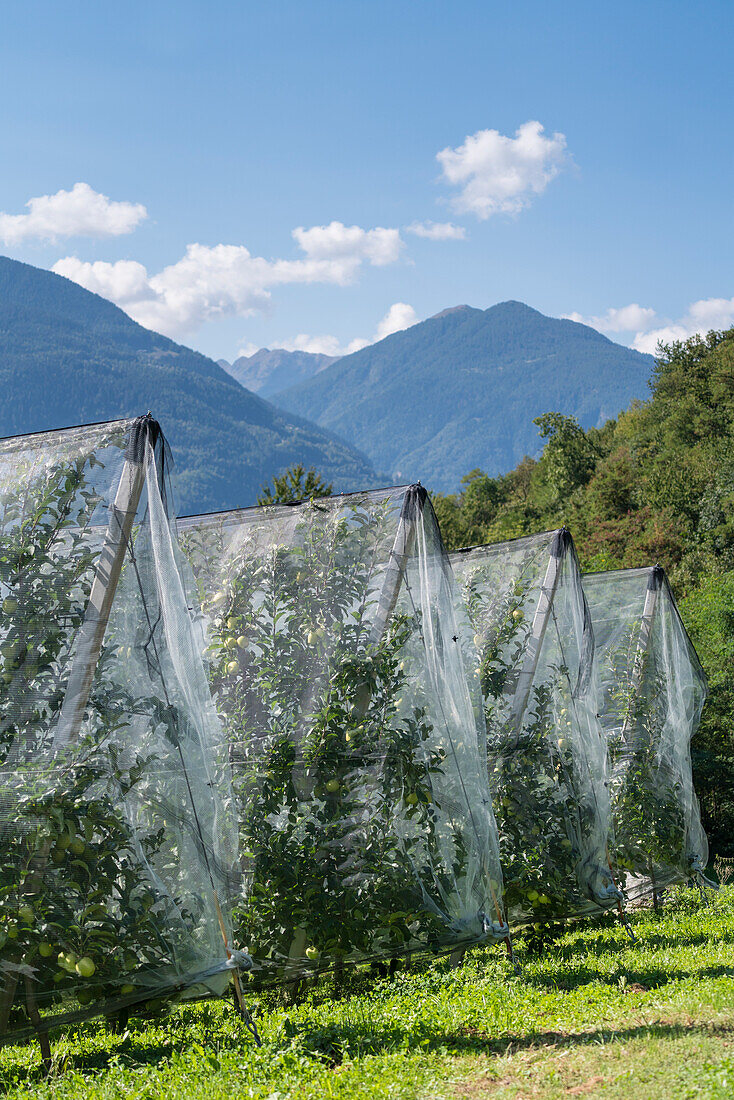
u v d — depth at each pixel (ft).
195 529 27.81
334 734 24.94
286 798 24.45
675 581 119.03
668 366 270.67
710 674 71.82
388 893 24.14
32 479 20.77
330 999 24.08
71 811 19.11
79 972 18.58
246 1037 19.75
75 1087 17.42
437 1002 22.20
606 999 22.25
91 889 19.03
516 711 32.91
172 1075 17.71
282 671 25.73
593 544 170.30
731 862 63.72
